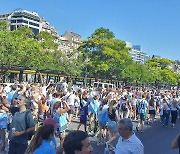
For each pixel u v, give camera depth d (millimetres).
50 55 51938
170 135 15148
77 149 2635
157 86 109000
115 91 19266
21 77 34094
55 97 11836
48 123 4562
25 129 6398
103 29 53125
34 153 4070
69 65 53938
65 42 143250
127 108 16484
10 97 12297
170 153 10852
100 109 11953
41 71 36188
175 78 124375
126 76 65750
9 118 9086
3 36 34594
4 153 8938
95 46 52531
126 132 4719
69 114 15945
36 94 12758
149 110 19391
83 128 15047
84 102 14523
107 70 53656
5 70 33062
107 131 11016
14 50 34219
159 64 122000
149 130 16625
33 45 40969
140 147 4691
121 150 4695
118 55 52125
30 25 137000
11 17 135750
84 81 46938
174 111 18297
